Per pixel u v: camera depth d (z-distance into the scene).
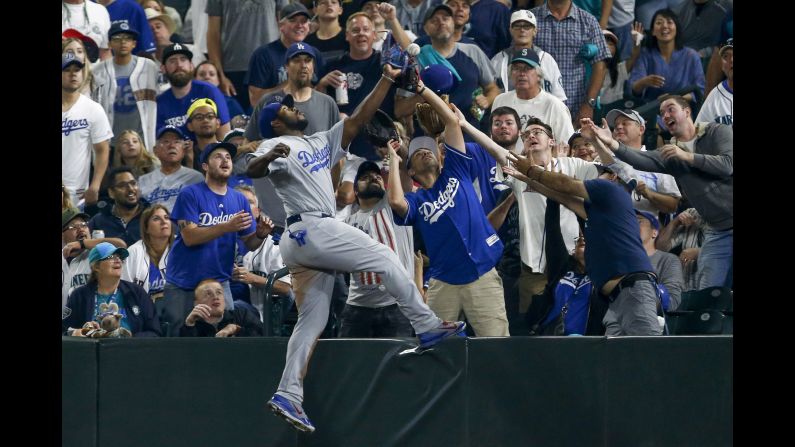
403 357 21.95
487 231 25.28
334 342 22.09
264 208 28.78
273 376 22.12
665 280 26.66
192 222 27.81
